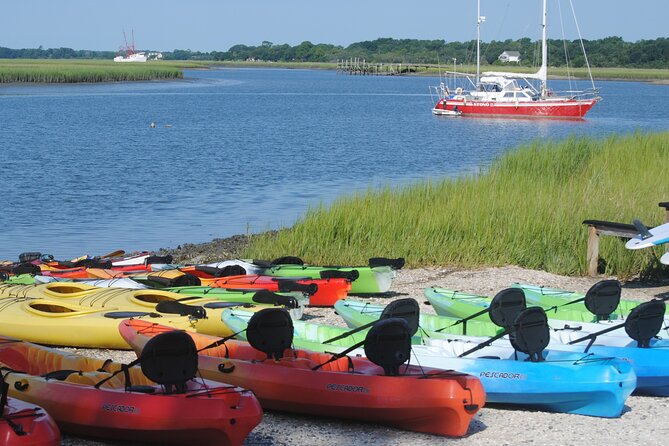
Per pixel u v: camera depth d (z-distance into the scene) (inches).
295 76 6461.6
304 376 287.7
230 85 4512.8
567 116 2276.1
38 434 231.8
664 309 325.7
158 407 253.1
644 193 689.6
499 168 866.8
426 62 7391.7
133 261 555.8
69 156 1342.3
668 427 291.6
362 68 6820.9
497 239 587.8
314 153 1445.6
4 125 1871.3
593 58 6688.0
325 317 445.7
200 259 625.3
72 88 3639.3
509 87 2373.3
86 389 267.0
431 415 275.0
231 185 1058.7
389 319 276.1
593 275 546.6
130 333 338.3
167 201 935.0
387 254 573.3
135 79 4525.1
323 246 584.4
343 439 278.4
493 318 325.7
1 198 940.0
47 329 381.7
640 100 3415.4
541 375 295.7
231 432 249.0
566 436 281.4
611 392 291.6
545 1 2319.1
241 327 351.3
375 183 1068.5
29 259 543.5
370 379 278.7
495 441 276.8
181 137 1697.8
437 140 1708.9
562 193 665.6
